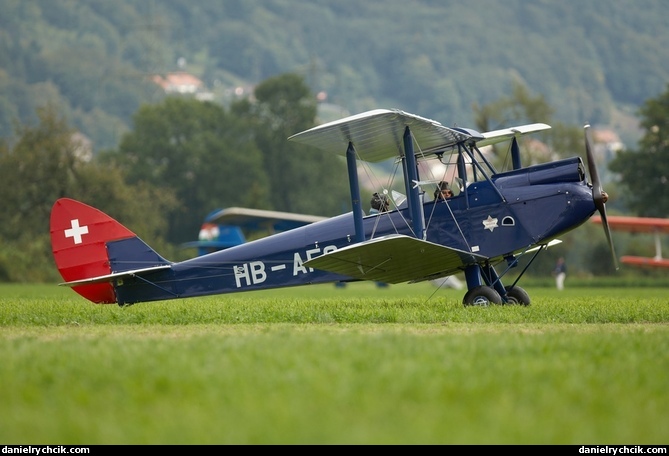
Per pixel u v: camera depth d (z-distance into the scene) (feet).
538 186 174.19
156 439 65.67
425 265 172.86
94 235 185.98
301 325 137.80
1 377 84.48
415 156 182.80
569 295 320.91
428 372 82.02
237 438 65.16
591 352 96.22
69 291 364.17
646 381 81.35
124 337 116.78
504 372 83.35
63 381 82.12
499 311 154.20
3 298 250.78
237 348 97.96
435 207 176.76
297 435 65.31
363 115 158.51
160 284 187.52
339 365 85.25
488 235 174.19
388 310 158.81
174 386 78.54
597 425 67.62
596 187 172.24
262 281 187.21
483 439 64.49
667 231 568.00
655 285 553.64
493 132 185.88
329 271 172.76
